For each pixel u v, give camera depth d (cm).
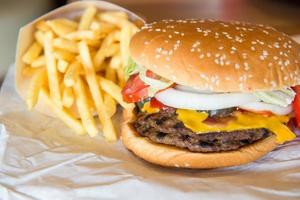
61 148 35
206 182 31
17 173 32
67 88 38
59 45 39
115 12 43
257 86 32
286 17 62
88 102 39
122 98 36
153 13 62
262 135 33
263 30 35
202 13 63
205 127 32
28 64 42
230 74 31
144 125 34
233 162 32
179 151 32
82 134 37
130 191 30
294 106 35
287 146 36
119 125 39
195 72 32
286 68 33
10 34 52
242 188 30
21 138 36
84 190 31
